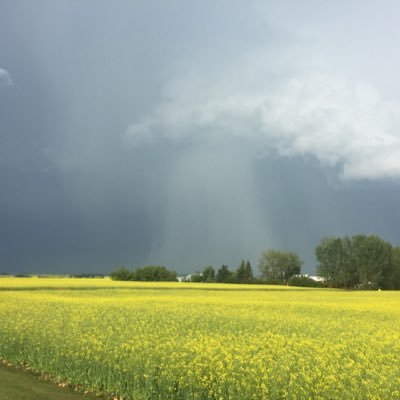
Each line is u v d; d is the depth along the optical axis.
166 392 11.70
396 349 15.17
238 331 18.28
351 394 9.98
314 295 52.62
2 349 16.47
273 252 121.94
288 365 11.95
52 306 26.23
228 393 11.08
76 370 13.67
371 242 108.12
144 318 21.45
